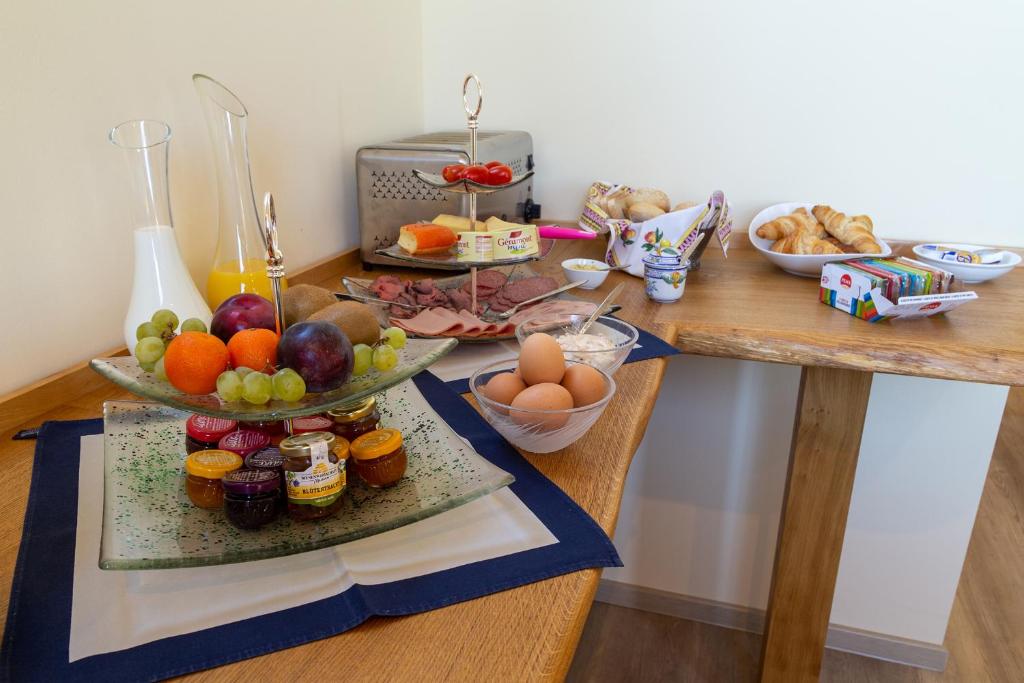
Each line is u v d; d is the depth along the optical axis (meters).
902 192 1.68
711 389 1.77
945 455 1.65
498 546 0.64
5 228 0.85
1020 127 1.58
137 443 0.76
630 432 0.85
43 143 0.88
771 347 1.19
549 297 1.25
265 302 0.75
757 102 1.70
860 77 1.63
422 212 1.48
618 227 1.51
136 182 0.89
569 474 0.76
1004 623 1.84
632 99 1.78
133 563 0.56
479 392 0.82
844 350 1.16
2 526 0.68
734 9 1.65
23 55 0.85
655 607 1.96
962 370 1.12
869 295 1.23
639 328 1.20
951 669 1.73
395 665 0.51
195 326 0.72
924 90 1.60
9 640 0.52
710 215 1.46
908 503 1.71
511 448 0.81
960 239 1.68
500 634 0.54
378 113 1.69
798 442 1.43
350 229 1.62
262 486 0.62
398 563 0.61
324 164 1.49
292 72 1.35
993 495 2.35
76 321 0.96
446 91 1.90
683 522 1.90
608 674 1.72
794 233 1.57
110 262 1.01
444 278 1.35
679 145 1.78
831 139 1.69
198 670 0.50
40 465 0.76
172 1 1.05
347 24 1.52
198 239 1.17
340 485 0.64
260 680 0.50
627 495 1.91
